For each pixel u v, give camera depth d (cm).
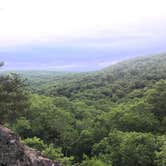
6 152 1225
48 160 1320
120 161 4947
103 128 6262
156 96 7356
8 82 2967
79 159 5922
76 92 13325
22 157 1252
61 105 8612
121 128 6378
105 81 15850
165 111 6981
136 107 6869
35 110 6450
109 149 5191
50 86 14900
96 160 4603
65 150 6112
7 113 2753
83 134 6109
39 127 6112
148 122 6375
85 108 8900
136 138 5050
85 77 17712
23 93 3136
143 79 14962
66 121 6912
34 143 4006
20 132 5744
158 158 4612
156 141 5169
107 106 9906
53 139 6297
